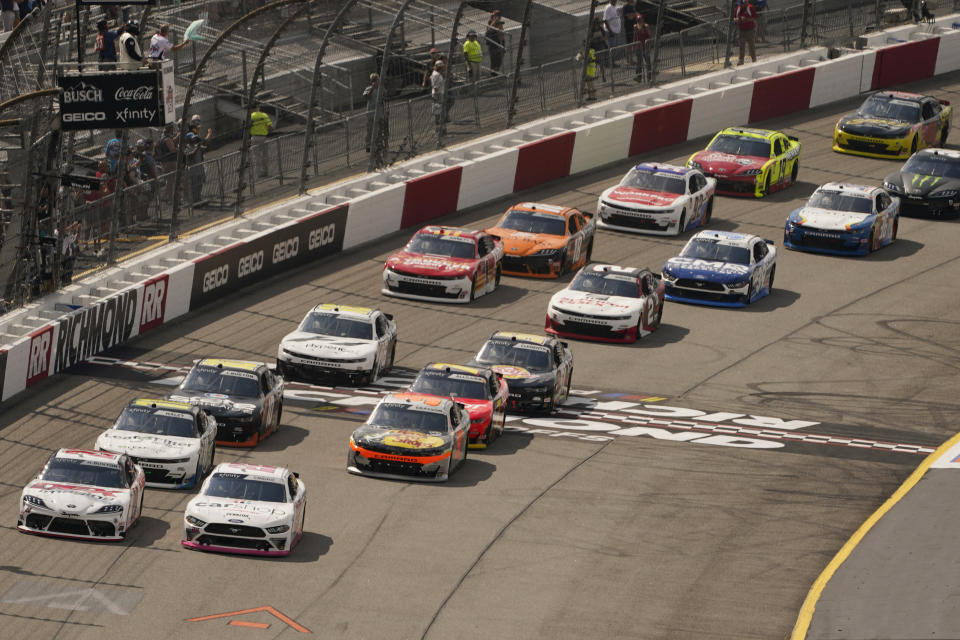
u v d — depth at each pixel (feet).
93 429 351.25
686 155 625.82
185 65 565.12
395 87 614.75
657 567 281.95
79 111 387.34
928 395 399.03
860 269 509.35
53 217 422.82
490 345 388.57
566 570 278.67
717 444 358.23
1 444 338.34
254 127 530.68
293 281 483.10
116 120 388.98
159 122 389.80
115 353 411.54
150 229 469.57
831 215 524.93
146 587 259.39
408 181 535.60
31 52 460.96
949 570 274.16
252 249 472.85
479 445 349.20
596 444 357.00
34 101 404.98
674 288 475.72
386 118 545.85
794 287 491.31
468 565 279.08
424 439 327.06
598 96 631.97
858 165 619.26
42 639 236.43
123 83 386.11
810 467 343.46
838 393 399.44
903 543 291.38
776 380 408.67
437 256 472.03
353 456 327.88
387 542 288.71
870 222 518.78
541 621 254.06
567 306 436.76
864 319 459.73
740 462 345.92
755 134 590.96
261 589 261.44
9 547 273.95
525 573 276.21
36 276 419.95
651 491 325.42
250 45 583.99
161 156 497.46
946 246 536.01
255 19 592.19
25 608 247.70
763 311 467.93
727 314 465.88
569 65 620.90
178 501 306.55
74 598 252.83
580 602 263.29
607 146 610.65
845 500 322.34
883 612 254.88
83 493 281.95
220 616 248.73
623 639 247.50
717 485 330.34
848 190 536.42
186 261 460.96
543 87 611.06
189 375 353.10
